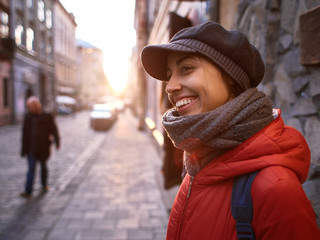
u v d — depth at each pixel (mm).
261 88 1724
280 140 604
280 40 1598
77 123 18375
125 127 16516
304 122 1370
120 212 3488
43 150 4223
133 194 4199
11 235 2875
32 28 19484
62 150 8328
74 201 3900
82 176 5324
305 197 523
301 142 639
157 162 6578
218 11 2492
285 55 1543
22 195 4078
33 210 3561
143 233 2922
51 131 4355
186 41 677
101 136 12000
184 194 771
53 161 6746
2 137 10992
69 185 4711
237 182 612
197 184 704
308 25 1264
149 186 4625
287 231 488
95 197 4070
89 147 8969
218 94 687
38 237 2830
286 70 1530
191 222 686
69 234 2896
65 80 32344
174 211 792
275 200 510
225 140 632
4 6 12953
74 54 36469
